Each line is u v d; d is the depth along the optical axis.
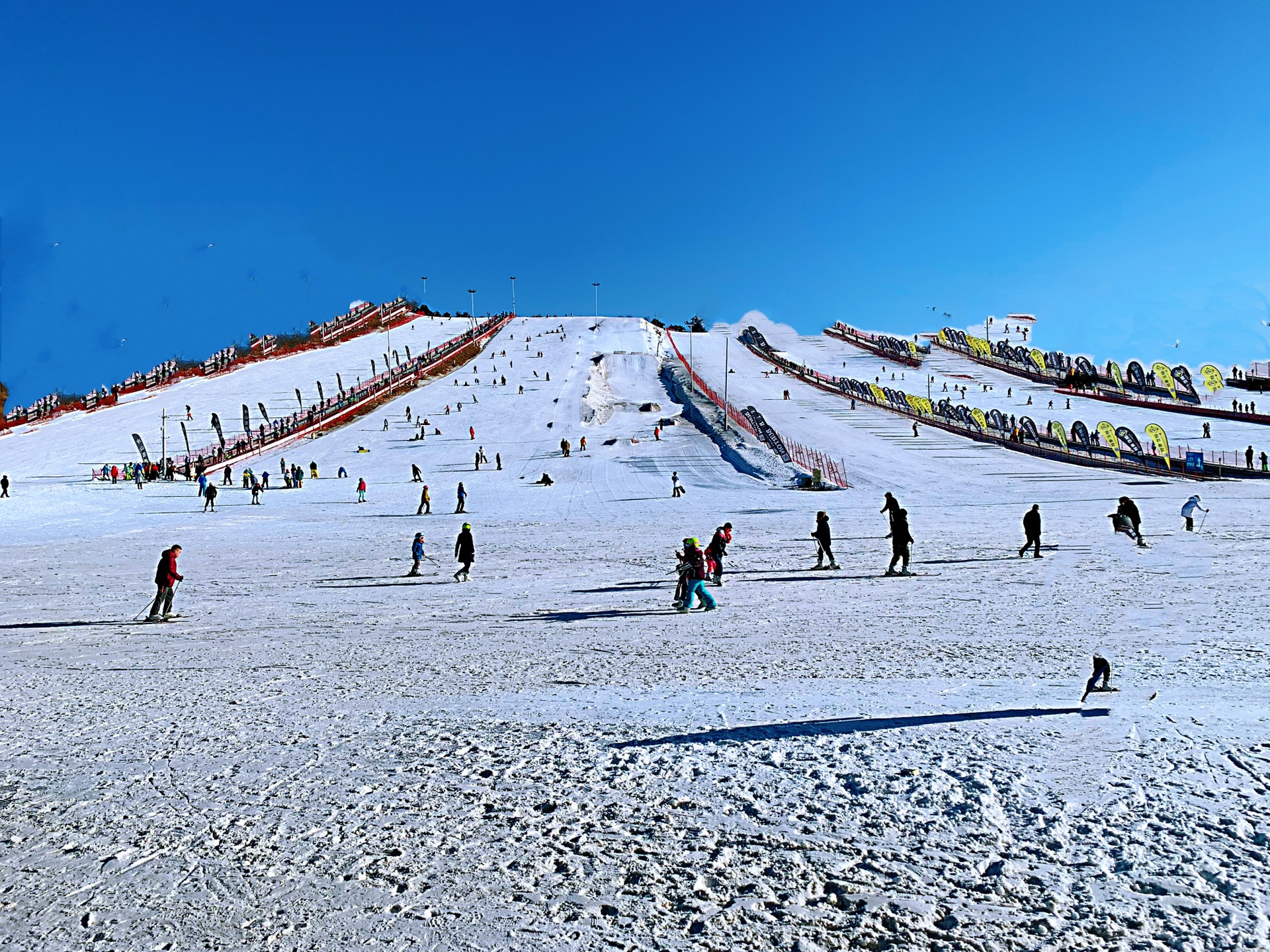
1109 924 3.97
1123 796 5.38
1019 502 32.56
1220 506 29.17
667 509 33.50
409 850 5.02
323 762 6.77
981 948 3.81
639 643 11.68
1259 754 6.03
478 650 11.56
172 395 78.38
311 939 4.02
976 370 93.50
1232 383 76.06
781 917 4.14
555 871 4.70
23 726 8.16
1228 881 4.29
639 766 6.41
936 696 8.14
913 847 4.86
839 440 53.66
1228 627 11.11
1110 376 76.31
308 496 41.91
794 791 5.77
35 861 4.98
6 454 58.12
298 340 113.44
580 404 70.31
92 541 27.16
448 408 70.69
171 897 4.48
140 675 10.54
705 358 99.69
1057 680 8.65
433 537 27.17
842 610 13.81
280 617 14.82
